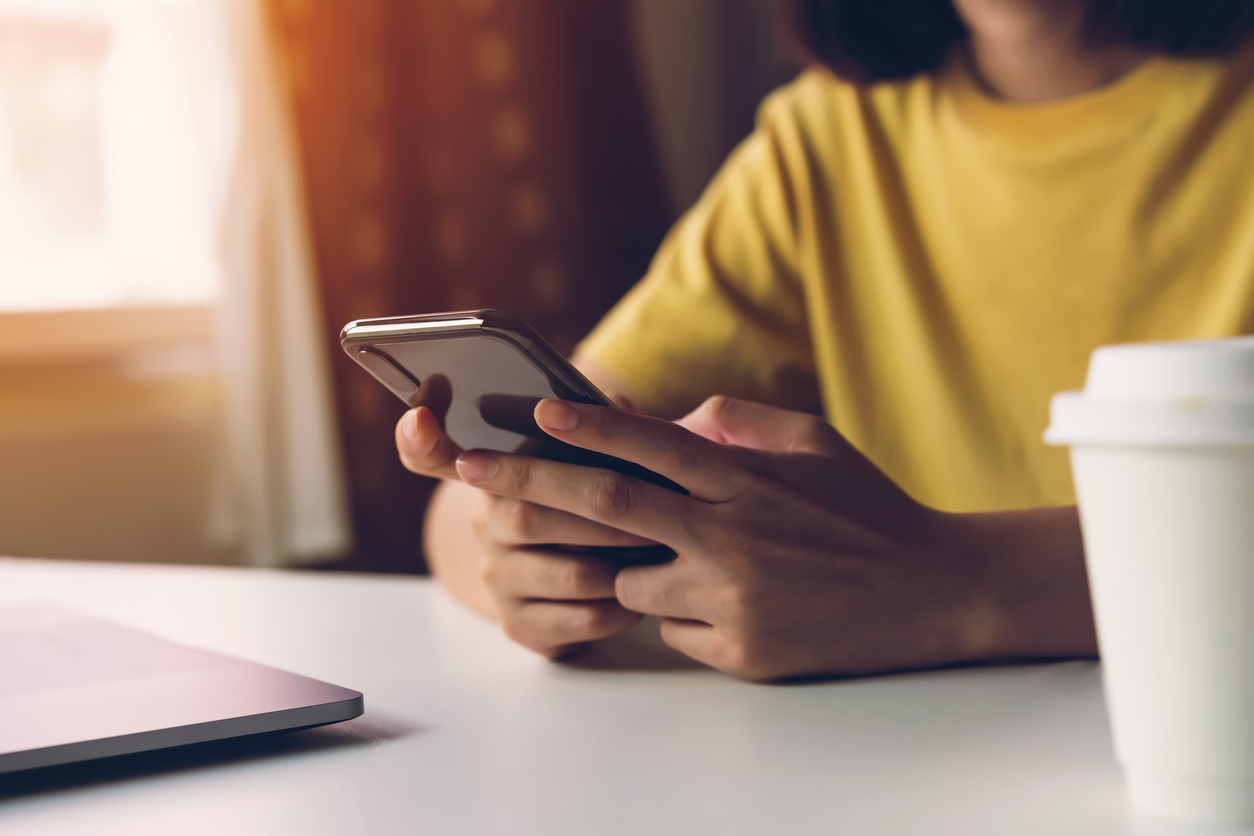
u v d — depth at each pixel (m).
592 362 1.02
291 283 1.83
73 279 1.82
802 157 1.07
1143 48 0.90
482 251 2.11
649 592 0.50
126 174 1.86
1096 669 0.50
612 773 0.37
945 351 1.00
